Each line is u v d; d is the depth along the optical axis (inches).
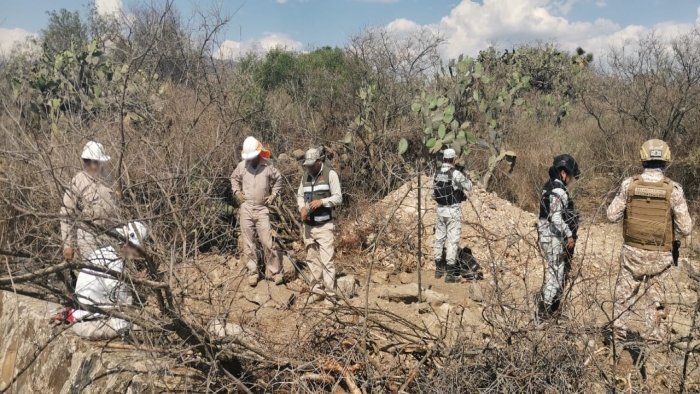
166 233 158.7
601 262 208.8
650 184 162.7
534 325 130.7
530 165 370.9
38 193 130.1
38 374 163.6
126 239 122.3
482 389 124.2
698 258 235.1
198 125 279.3
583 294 148.3
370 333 148.5
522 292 181.3
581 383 122.4
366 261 262.2
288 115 404.2
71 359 157.0
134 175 170.2
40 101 314.7
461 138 332.2
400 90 424.5
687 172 348.2
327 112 444.1
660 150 162.4
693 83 386.9
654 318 162.1
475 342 141.9
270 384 131.6
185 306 137.3
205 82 318.3
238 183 225.9
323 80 481.7
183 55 292.0
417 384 127.7
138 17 257.1
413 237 261.9
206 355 129.8
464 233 279.9
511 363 121.8
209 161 241.3
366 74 438.6
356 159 350.3
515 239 156.6
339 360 137.3
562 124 499.2
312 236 210.4
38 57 393.4
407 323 150.2
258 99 373.4
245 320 164.7
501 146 359.9
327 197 207.8
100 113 224.2
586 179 352.5
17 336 179.5
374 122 390.0
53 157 141.2
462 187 237.6
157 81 291.0
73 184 127.9
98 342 158.4
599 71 523.8
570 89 641.6
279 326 165.8
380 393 129.3
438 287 233.8
